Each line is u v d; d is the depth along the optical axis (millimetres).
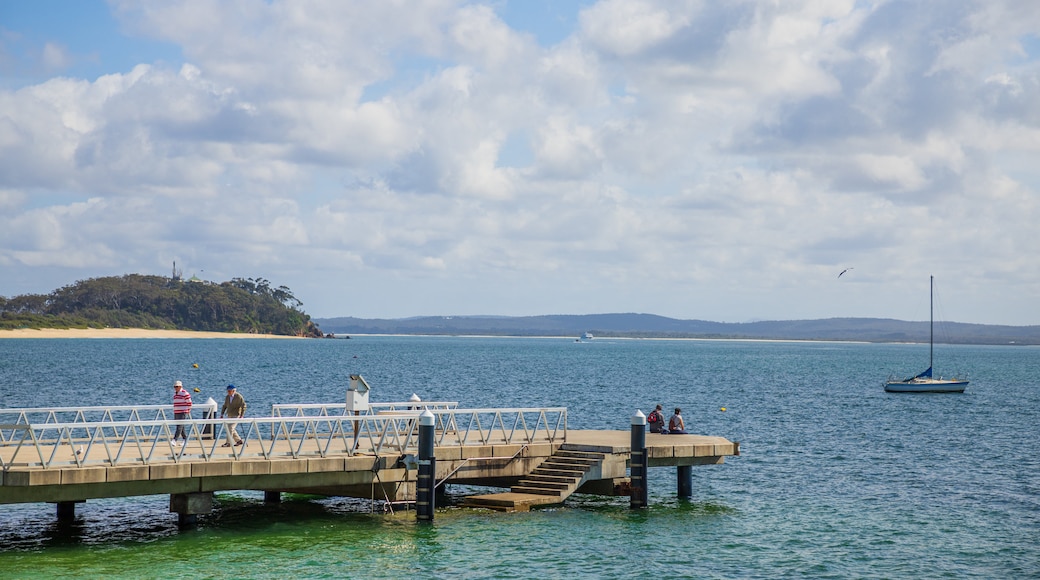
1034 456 48250
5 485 23266
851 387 110938
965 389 111938
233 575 23844
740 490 37000
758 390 102000
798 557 26953
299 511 30859
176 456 25984
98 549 26062
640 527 29828
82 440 30844
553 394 91000
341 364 148875
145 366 124875
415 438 32250
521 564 25391
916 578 25234
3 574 23562
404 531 28234
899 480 39969
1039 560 27094
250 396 81500
